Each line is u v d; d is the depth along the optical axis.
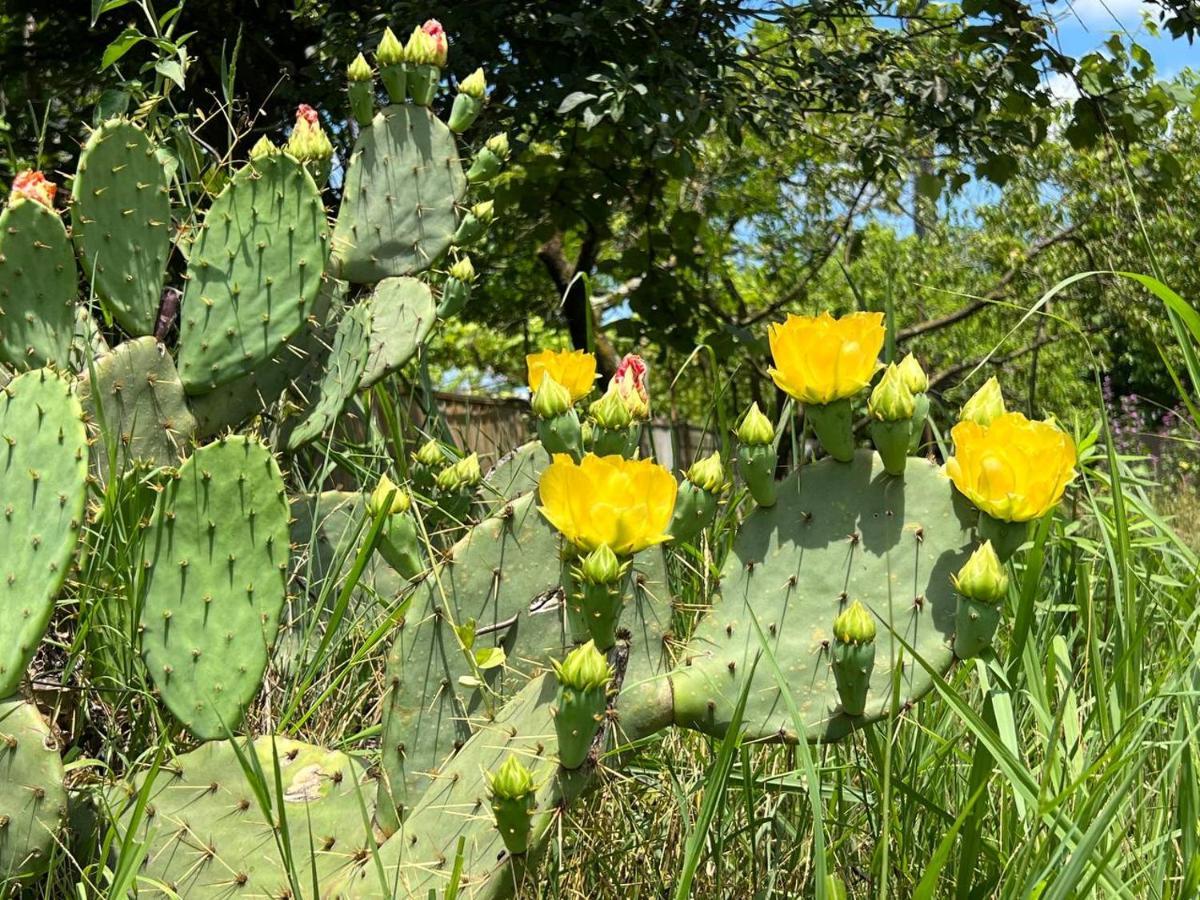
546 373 0.98
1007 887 0.94
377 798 1.05
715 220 6.82
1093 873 0.87
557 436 0.98
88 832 1.08
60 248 1.58
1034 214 5.94
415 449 2.15
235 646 1.16
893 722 0.88
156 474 1.46
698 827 0.88
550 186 4.72
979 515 0.93
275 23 4.20
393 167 2.09
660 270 4.92
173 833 1.06
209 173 2.07
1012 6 4.06
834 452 0.97
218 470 1.15
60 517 1.06
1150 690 1.15
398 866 0.93
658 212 5.14
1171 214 5.53
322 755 1.10
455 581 1.07
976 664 1.22
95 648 1.24
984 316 6.11
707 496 0.96
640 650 0.96
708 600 1.29
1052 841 1.00
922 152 4.77
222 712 1.15
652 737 1.10
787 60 4.41
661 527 0.82
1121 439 4.53
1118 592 1.20
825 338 0.94
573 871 1.10
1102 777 0.92
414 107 2.11
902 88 4.12
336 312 1.88
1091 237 5.73
